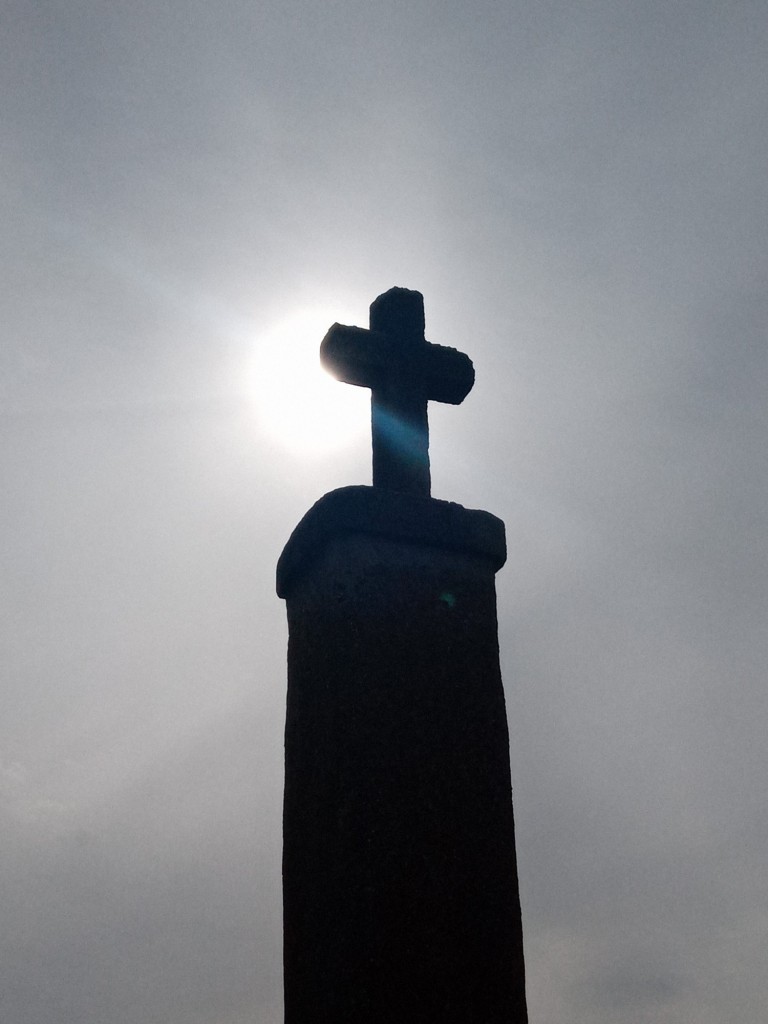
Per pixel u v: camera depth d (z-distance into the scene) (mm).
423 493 3211
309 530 3018
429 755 2812
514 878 2795
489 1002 2670
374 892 2662
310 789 2875
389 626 2891
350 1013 2578
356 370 3285
